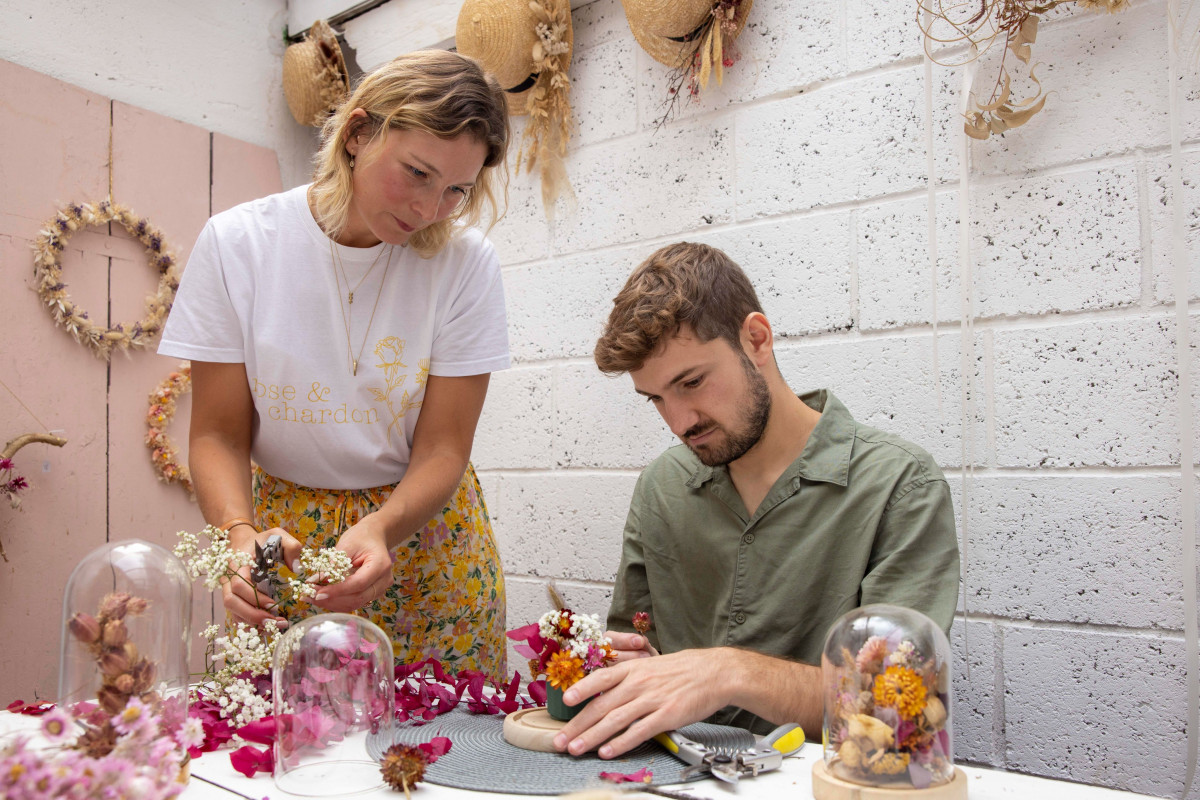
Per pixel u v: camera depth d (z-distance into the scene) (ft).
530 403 7.43
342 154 4.12
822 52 5.98
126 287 7.56
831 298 5.89
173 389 7.75
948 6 5.42
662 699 2.91
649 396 3.92
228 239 4.29
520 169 7.54
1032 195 5.19
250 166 8.56
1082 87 5.05
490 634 5.05
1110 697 4.88
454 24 7.83
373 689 2.85
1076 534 5.01
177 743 2.66
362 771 2.68
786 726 2.97
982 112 5.15
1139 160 4.88
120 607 2.67
